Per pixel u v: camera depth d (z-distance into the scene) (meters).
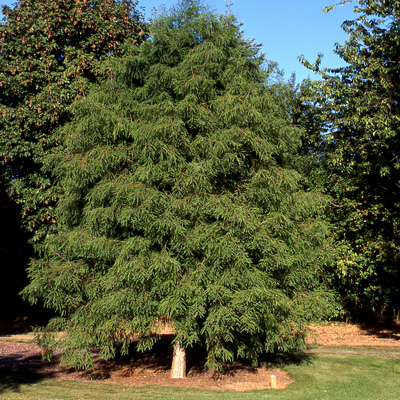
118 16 13.91
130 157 7.96
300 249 8.33
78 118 8.23
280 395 7.43
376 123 12.41
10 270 15.38
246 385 8.29
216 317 7.21
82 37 13.91
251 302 7.16
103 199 7.70
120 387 8.09
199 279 7.33
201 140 7.62
